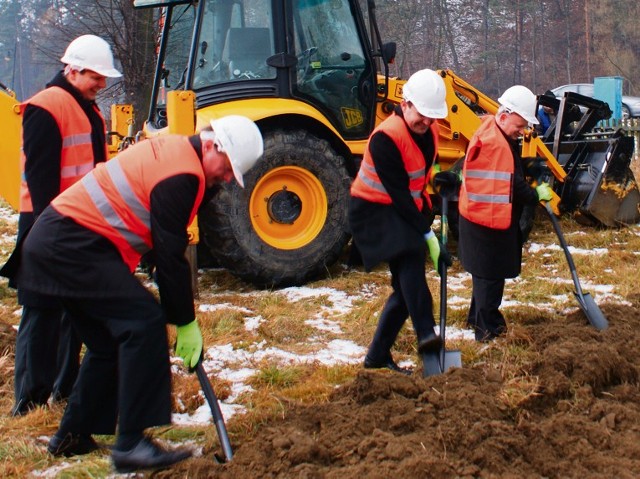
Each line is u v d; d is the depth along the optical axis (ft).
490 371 13.71
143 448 10.90
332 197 22.81
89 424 11.75
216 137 10.75
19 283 11.10
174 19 23.73
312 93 23.32
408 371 15.43
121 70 45.42
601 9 111.65
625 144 28.48
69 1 47.93
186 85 21.98
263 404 13.78
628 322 17.06
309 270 22.68
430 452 11.12
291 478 10.75
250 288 22.76
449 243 27.68
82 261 10.74
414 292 14.40
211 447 12.07
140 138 23.50
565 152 29.40
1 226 32.78
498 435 11.49
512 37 118.73
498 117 16.39
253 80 22.65
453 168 25.72
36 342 13.37
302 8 23.03
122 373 10.75
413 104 13.93
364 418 12.09
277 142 21.97
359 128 24.29
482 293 16.85
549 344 15.94
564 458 11.30
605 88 52.19
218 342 17.65
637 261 24.27
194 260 21.12
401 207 14.20
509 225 16.25
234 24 22.65
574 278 17.15
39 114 13.03
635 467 10.80
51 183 13.07
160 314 10.91
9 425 13.03
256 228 22.25
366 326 18.67
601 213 28.40
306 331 18.33
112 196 10.84
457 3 115.03
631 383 13.85
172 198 10.55
